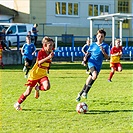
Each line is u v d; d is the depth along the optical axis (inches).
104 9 2095.2
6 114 421.1
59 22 1995.6
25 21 1959.9
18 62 1295.5
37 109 450.3
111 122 381.4
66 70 1045.8
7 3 2037.4
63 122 381.7
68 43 1840.6
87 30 2053.4
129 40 2142.0
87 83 498.3
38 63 438.0
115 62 748.0
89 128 356.8
